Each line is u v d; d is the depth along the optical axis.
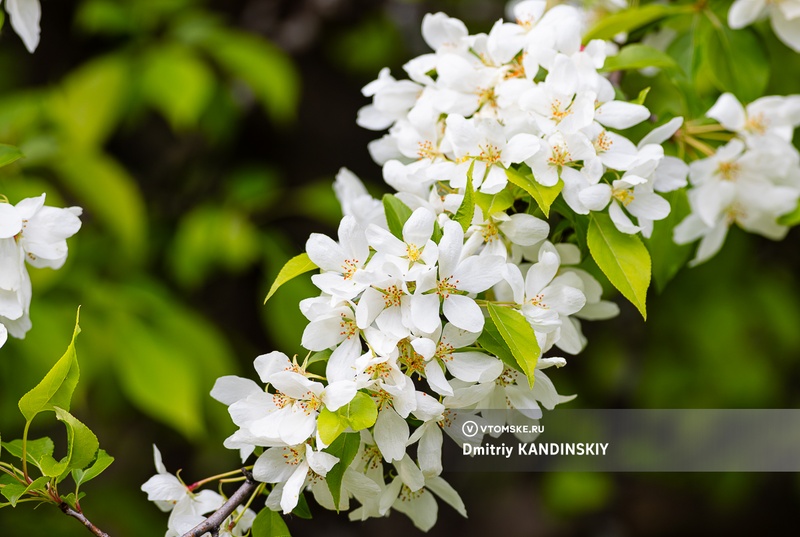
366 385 0.93
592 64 0.99
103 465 0.95
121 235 1.33
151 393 1.22
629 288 0.97
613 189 0.98
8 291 0.98
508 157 0.97
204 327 1.35
